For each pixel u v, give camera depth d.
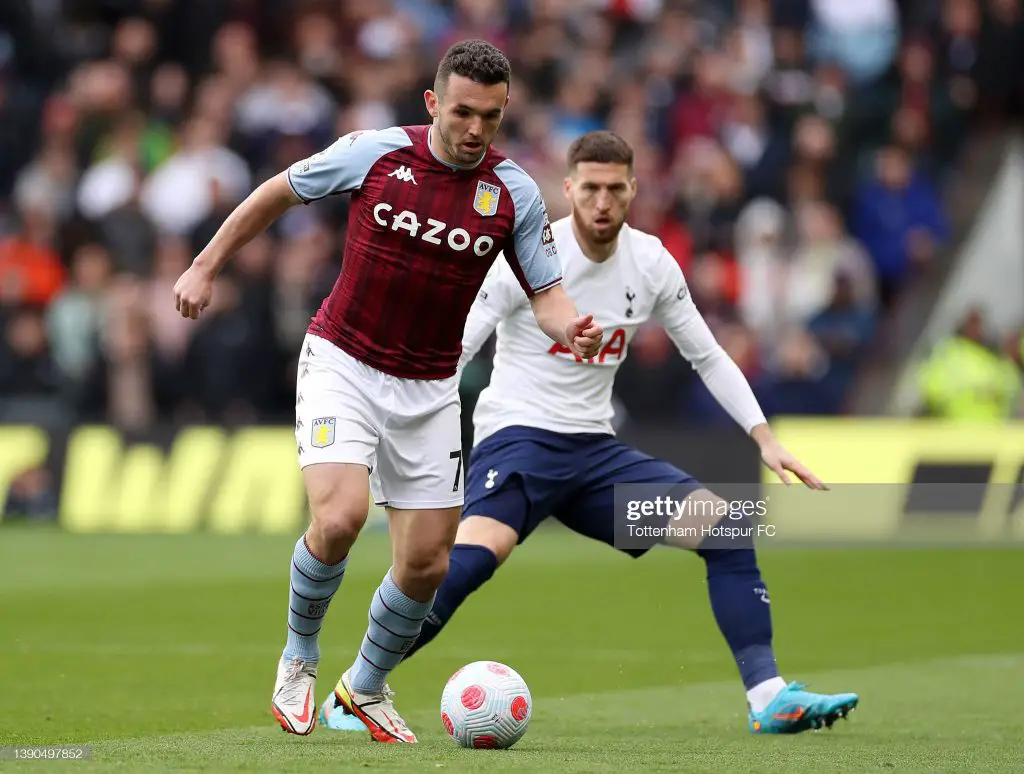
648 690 25.64
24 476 54.09
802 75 64.94
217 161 58.44
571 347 18.33
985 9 67.56
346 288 18.62
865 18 65.69
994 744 19.81
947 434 48.72
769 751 18.58
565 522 23.27
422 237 18.28
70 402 55.16
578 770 15.70
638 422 53.09
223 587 38.66
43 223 57.88
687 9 66.50
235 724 21.12
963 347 54.56
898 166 61.16
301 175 18.47
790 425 50.38
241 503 52.53
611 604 36.81
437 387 18.91
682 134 61.50
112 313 54.31
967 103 66.81
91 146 59.72
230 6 66.06
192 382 54.56
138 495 53.03
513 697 18.12
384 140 18.48
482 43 17.73
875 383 57.47
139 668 26.80
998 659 29.69
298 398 18.83
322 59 63.16
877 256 60.53
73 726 20.58
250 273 54.91
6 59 65.88
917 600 38.06
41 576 40.72
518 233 18.78
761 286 56.72
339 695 19.88
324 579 18.61
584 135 22.41
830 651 30.73
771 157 59.41
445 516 19.02
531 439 22.55
